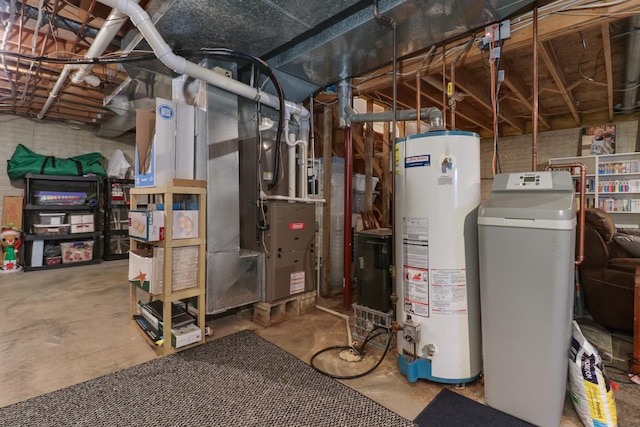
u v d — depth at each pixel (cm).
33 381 185
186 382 185
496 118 227
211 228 253
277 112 324
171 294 222
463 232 181
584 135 509
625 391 180
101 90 399
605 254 264
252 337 249
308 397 173
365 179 421
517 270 155
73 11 238
